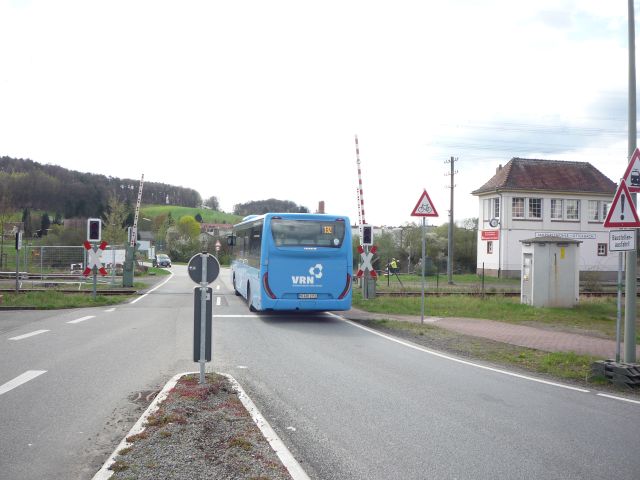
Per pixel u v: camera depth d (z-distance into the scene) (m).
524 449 5.52
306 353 10.81
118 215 46.50
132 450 5.07
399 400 7.33
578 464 5.13
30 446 5.34
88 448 5.30
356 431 5.97
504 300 22.06
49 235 46.22
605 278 48.16
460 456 5.27
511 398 7.64
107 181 103.56
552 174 48.16
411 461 5.11
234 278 24.97
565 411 7.04
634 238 8.99
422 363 10.09
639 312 19.31
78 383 7.91
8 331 13.34
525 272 20.77
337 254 16.16
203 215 108.12
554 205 47.41
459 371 9.43
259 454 5.05
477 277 45.91
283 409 6.77
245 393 7.32
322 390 7.77
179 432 5.58
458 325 15.59
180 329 13.76
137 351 10.59
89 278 33.75
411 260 55.81
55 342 11.66
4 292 22.20
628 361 9.06
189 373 8.34
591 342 12.88
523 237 46.59
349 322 16.19
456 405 7.15
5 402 6.88
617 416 6.87
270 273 15.87
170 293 25.27
